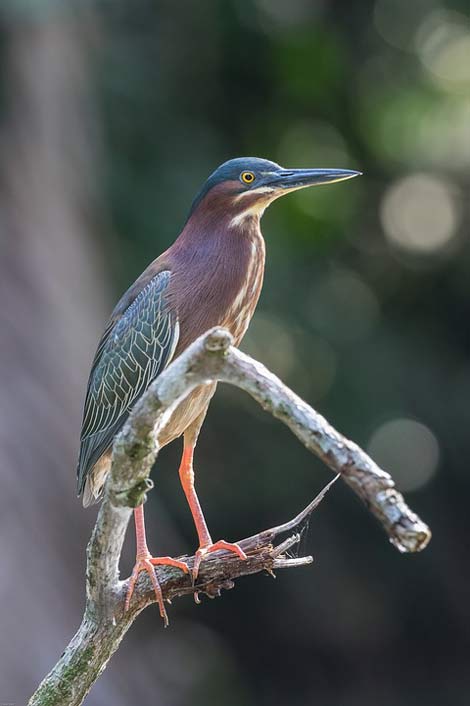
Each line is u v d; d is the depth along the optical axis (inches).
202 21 647.8
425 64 688.4
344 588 693.9
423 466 700.7
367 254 701.3
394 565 701.9
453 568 713.6
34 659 388.2
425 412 688.4
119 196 620.1
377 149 695.7
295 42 655.1
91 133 573.0
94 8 562.6
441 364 713.0
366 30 685.9
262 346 641.6
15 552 410.0
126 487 148.8
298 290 658.8
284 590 689.0
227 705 605.3
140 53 636.1
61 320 492.4
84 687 171.8
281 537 663.8
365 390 669.3
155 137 642.2
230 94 672.4
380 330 695.1
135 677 463.8
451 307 720.3
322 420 126.9
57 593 416.5
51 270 503.5
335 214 663.8
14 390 454.9
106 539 158.1
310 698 685.9
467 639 714.8
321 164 676.7
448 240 711.1
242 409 641.0
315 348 661.9
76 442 459.8
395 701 687.7
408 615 709.9
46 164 541.6
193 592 180.7
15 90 539.5
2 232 504.7
